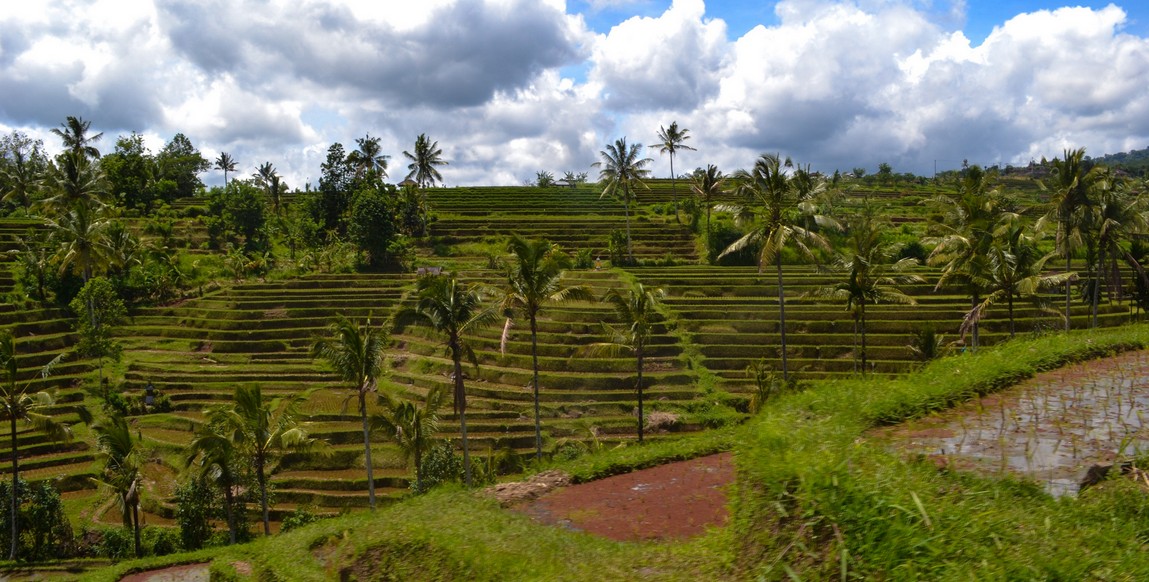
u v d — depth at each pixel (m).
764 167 34.88
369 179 83.06
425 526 10.35
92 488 37.12
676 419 41.16
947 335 46.38
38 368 47.22
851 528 5.29
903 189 112.44
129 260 64.12
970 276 34.72
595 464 12.57
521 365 47.78
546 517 10.76
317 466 37.91
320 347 29.28
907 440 7.63
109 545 30.41
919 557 4.94
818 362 44.97
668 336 49.66
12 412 30.53
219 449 28.45
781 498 5.91
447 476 32.00
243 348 55.12
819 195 37.44
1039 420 8.27
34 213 76.56
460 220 87.25
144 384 48.44
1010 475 6.57
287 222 84.75
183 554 23.50
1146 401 8.92
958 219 36.81
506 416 42.06
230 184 86.31
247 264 71.31
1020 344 11.90
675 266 70.56
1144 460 6.79
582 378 45.12
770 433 6.93
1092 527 5.69
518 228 84.50
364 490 35.78
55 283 60.19
